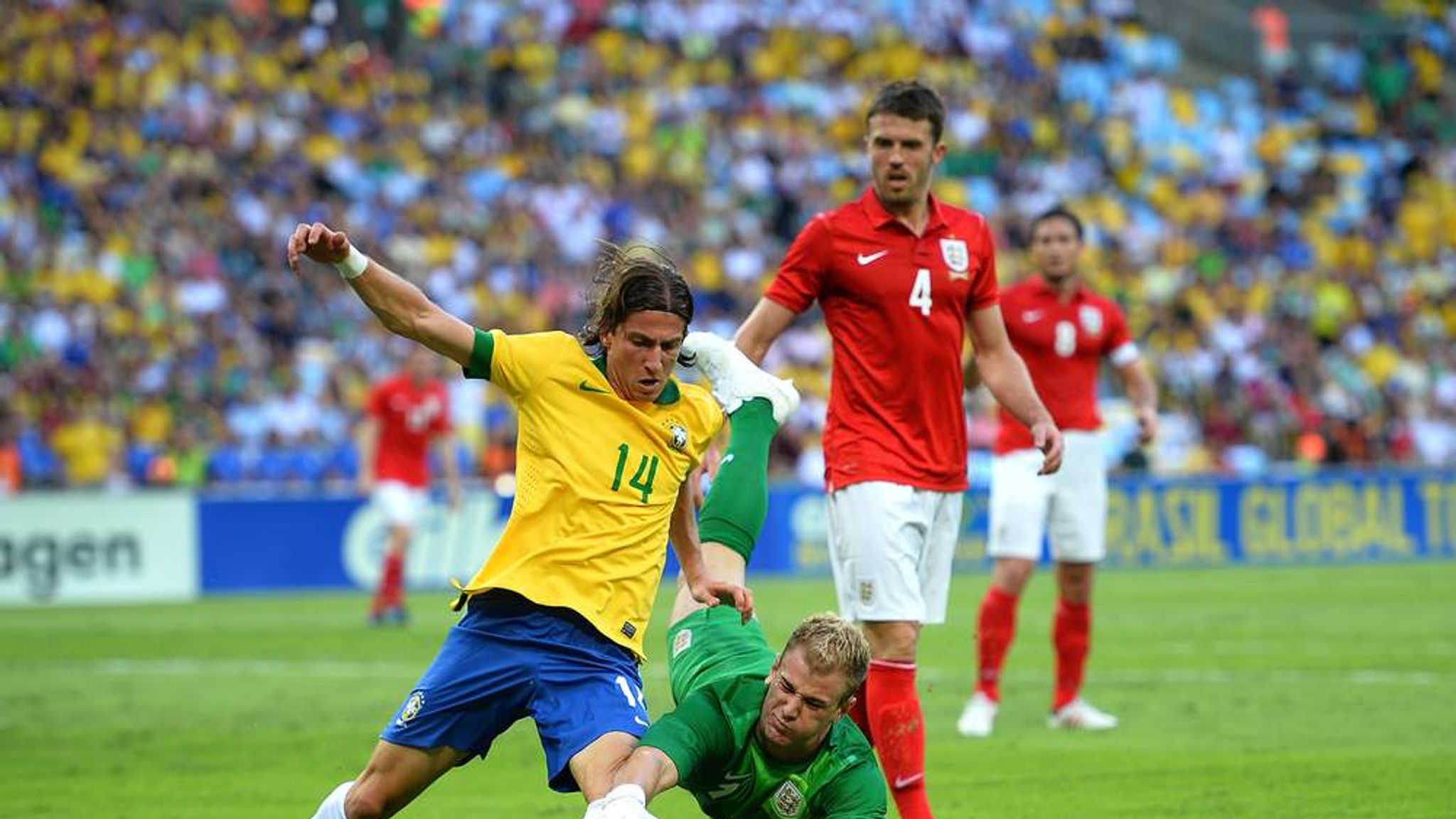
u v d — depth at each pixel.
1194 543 86.56
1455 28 156.25
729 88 122.56
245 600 72.50
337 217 101.12
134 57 106.31
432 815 28.11
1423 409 112.25
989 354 27.03
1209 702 40.50
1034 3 140.62
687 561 21.50
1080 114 134.00
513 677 19.61
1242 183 134.25
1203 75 148.50
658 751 19.16
